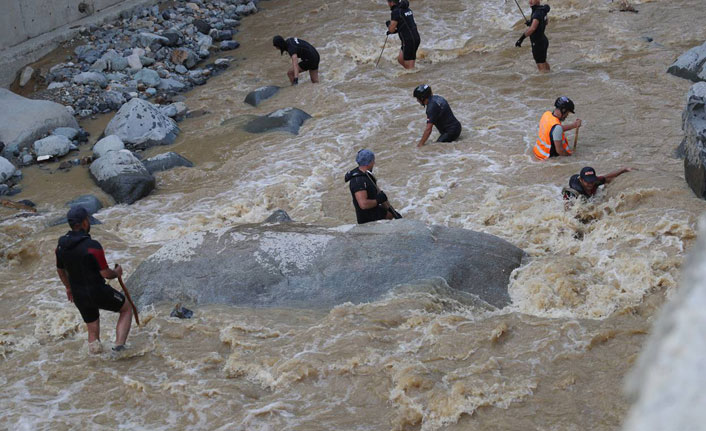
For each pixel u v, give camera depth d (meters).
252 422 5.54
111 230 9.99
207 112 14.33
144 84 15.47
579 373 5.75
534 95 13.05
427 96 11.28
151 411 5.80
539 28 13.52
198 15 19.14
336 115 13.29
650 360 0.54
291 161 11.69
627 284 7.05
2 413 5.80
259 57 16.98
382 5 19.34
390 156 11.24
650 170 9.20
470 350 6.15
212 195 10.91
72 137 13.33
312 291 7.45
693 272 0.56
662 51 14.29
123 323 6.52
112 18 18.03
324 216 9.84
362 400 5.72
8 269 8.97
